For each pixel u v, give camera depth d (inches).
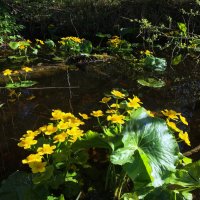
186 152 19.9
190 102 26.6
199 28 41.7
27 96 27.3
